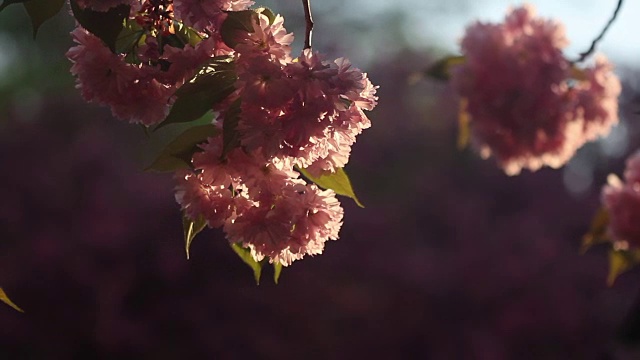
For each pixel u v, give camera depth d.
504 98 4.04
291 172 2.24
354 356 11.74
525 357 12.12
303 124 2.07
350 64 2.13
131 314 11.24
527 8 4.13
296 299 11.66
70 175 12.21
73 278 11.01
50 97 14.75
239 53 2.13
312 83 2.08
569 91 4.22
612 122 4.25
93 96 2.29
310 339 11.59
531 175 14.42
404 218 13.70
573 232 13.76
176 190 2.25
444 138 15.70
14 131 13.27
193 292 11.47
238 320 11.43
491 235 13.23
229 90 2.13
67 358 10.95
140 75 2.25
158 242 11.47
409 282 12.12
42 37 16.88
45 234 11.63
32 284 11.02
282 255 2.29
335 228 2.26
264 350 11.28
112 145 13.07
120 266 11.26
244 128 2.07
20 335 10.84
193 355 11.17
